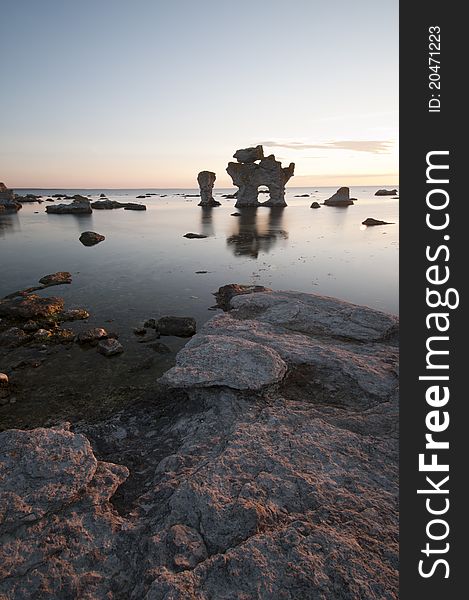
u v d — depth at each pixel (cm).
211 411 941
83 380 1246
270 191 9406
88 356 1420
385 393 986
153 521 619
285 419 861
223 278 2597
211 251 3638
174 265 3006
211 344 1095
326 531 552
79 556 560
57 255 3403
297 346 1199
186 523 602
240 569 504
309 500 622
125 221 6450
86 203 8206
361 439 784
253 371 977
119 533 598
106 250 3669
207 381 948
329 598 468
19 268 2886
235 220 6594
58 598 508
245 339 1233
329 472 687
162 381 965
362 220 6438
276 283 2475
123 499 694
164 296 2183
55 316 1831
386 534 557
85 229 5278
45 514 603
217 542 563
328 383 1045
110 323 1762
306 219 6669
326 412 912
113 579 536
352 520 579
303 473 679
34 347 1490
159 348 1484
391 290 2312
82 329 1691
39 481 641
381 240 4278
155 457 821
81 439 743
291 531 554
